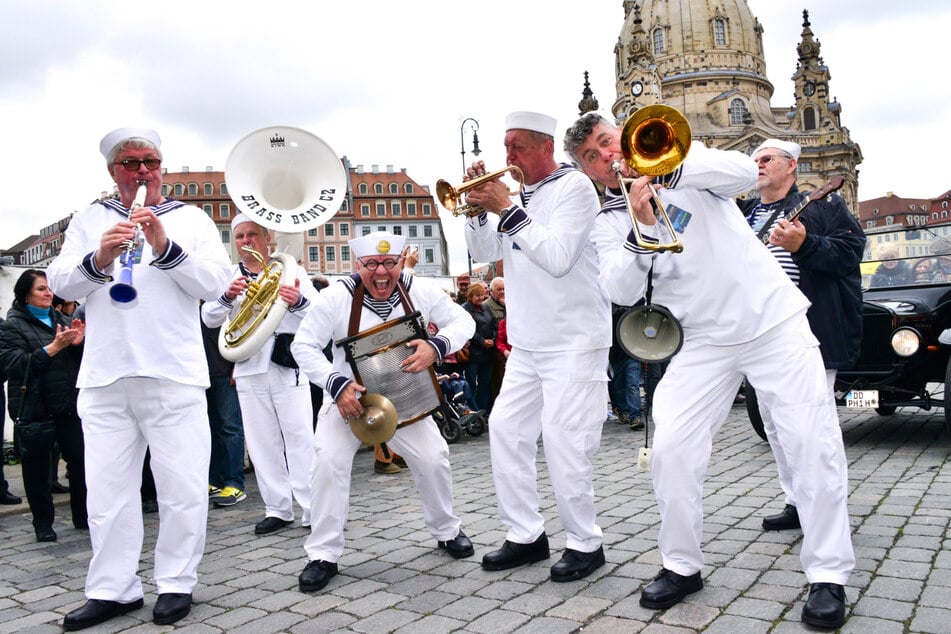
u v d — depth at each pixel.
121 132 3.60
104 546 3.51
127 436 3.58
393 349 3.95
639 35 77.44
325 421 3.96
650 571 3.70
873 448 6.82
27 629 3.45
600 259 3.46
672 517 3.25
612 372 9.29
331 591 3.72
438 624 3.20
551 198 3.67
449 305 4.25
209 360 6.15
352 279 4.06
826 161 80.69
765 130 79.25
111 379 3.48
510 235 3.54
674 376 3.31
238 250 5.27
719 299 3.21
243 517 5.63
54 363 5.22
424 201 88.19
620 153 3.37
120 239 3.28
